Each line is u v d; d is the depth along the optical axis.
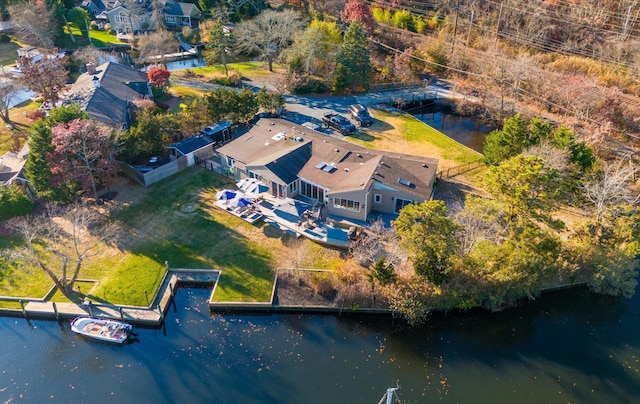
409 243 32.72
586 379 30.23
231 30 86.81
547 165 37.84
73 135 40.75
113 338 32.19
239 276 36.91
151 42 80.00
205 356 31.61
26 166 41.97
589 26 74.75
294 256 38.47
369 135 57.75
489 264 34.41
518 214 35.38
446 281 34.09
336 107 65.06
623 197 37.19
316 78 71.94
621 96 57.84
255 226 41.94
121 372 30.62
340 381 29.98
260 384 29.73
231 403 28.66
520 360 31.55
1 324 34.16
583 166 43.09
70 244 40.06
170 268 37.62
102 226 41.84
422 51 77.88
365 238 38.22
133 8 91.81
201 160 50.84
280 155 46.03
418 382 29.98
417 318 33.69
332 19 85.00
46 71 58.88
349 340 32.94
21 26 81.38
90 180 42.81
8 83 61.00
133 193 46.22
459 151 54.44
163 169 48.06
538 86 64.19
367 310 34.56
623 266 34.59
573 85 59.31
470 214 36.31
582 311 35.31
